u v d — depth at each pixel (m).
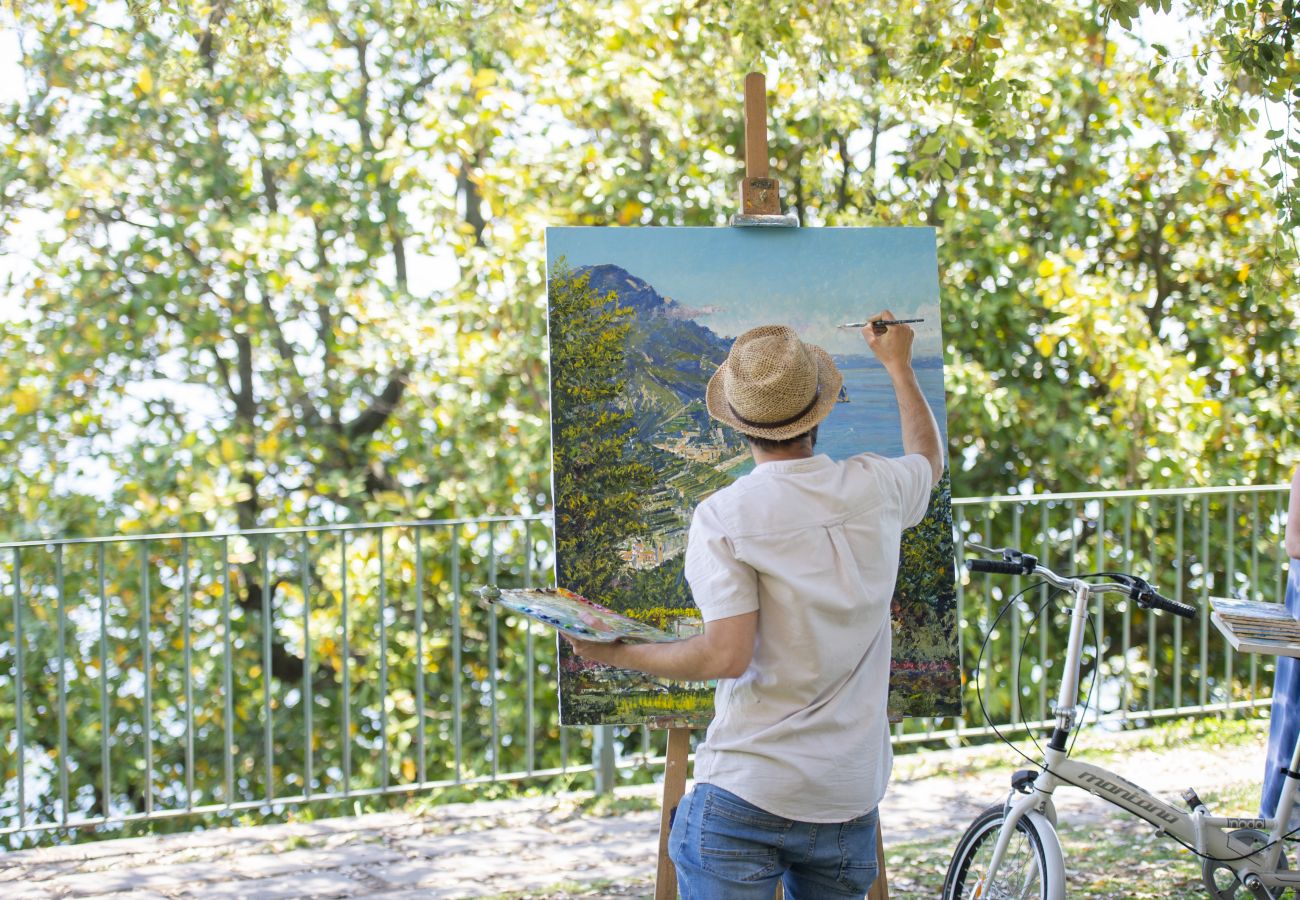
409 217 8.11
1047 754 2.73
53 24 7.98
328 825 4.34
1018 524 5.03
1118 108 7.41
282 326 8.35
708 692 2.83
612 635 1.96
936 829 4.19
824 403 2.03
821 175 7.16
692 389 2.91
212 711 7.53
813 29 6.21
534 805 4.53
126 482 7.70
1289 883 2.82
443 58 8.31
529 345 7.29
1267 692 6.67
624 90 6.91
